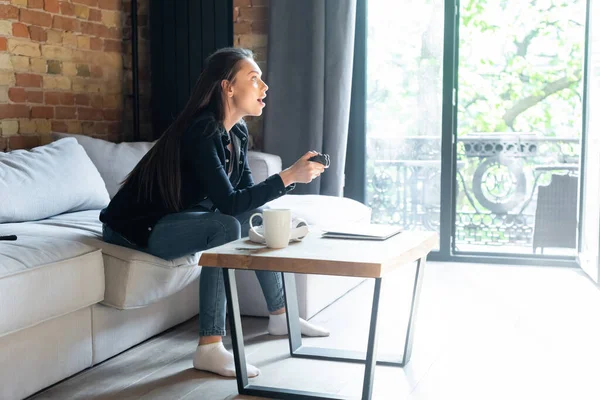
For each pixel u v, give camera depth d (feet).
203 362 8.22
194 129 8.23
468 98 16.44
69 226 9.46
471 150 16.69
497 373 8.24
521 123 16.30
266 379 7.95
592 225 13.64
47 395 7.54
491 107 16.34
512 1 15.80
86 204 10.88
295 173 8.13
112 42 14.78
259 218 9.12
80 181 10.75
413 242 7.66
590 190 14.06
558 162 16.25
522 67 16.02
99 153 11.98
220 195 7.95
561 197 16.12
